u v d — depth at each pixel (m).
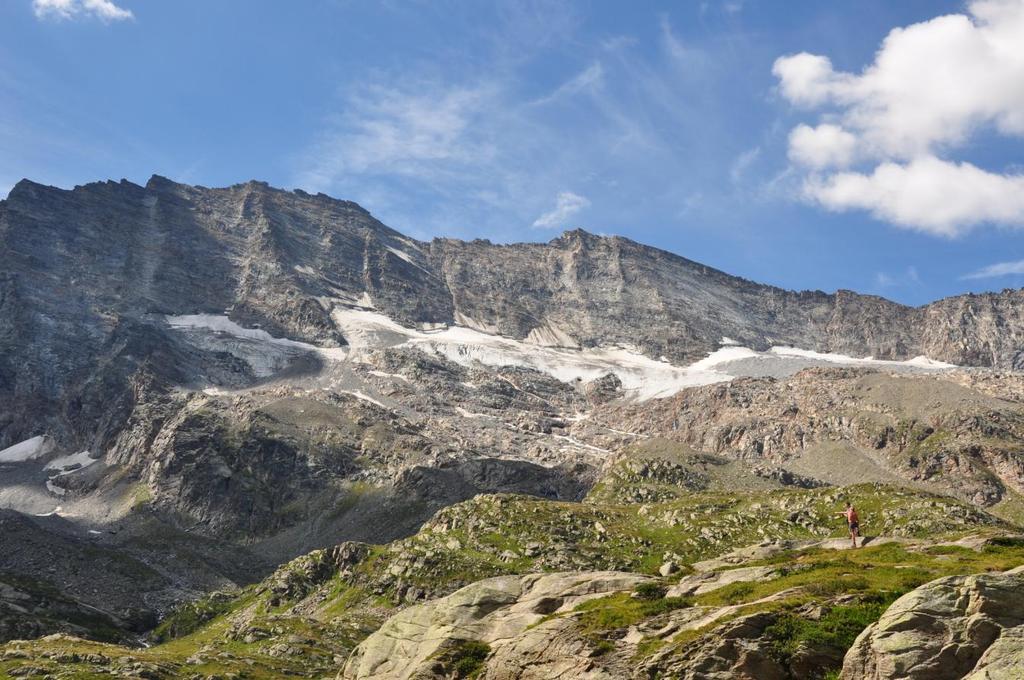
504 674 73.44
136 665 179.50
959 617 49.78
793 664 56.56
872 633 51.94
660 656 62.06
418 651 87.31
